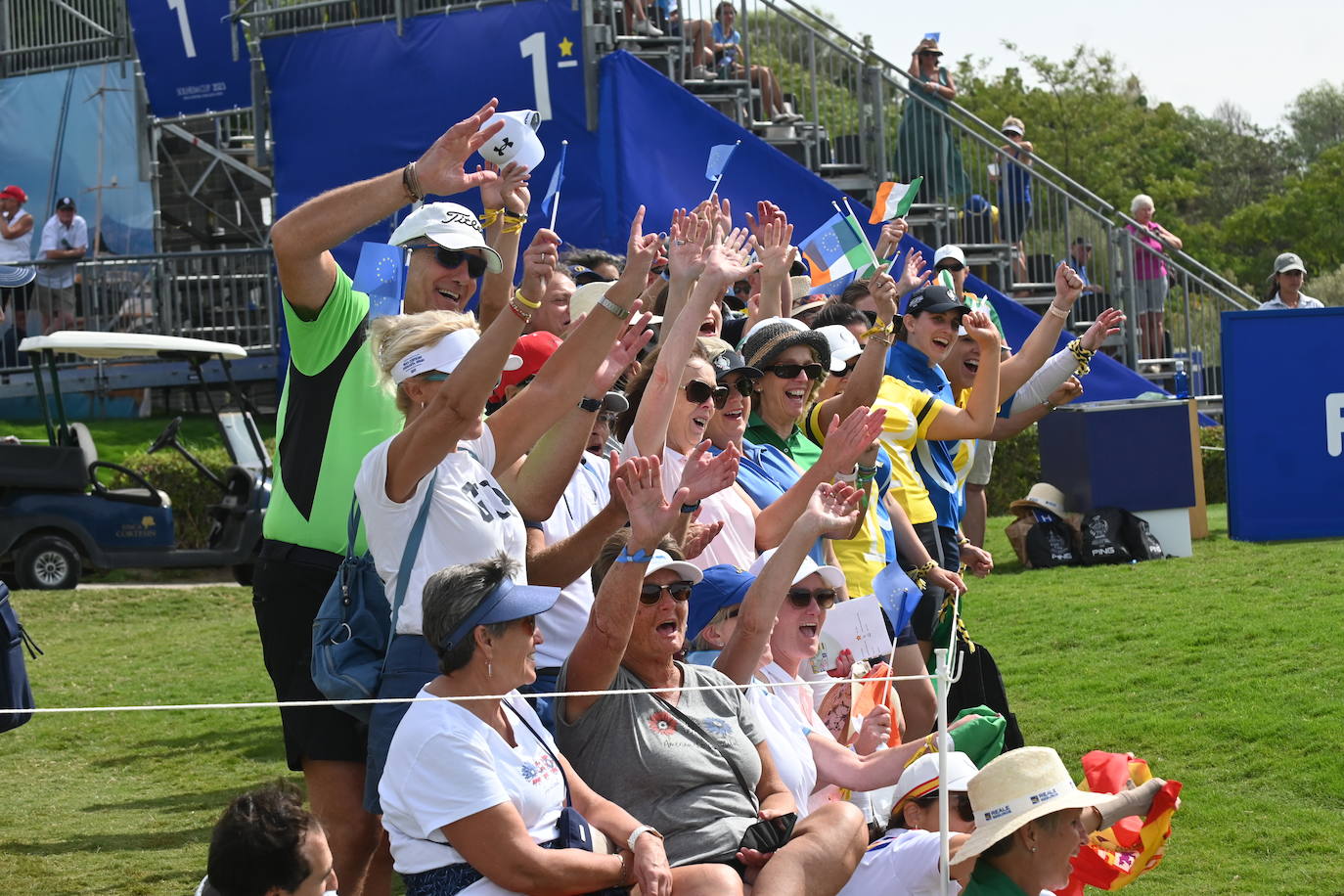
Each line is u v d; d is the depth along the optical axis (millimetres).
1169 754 13703
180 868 11648
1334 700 14453
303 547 9562
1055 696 15633
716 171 12641
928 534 13773
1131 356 31078
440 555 8133
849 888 8102
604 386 9125
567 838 7371
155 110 32094
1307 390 10727
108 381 36844
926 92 30422
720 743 8242
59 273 36906
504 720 7484
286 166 26969
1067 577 22141
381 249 11922
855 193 29781
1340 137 135875
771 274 13133
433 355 8422
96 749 16594
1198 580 20859
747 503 10664
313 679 8344
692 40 28406
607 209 25406
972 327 13602
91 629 24969
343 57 26562
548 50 25438
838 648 10742
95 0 38500
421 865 7211
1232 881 10969
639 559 7895
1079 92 89375
